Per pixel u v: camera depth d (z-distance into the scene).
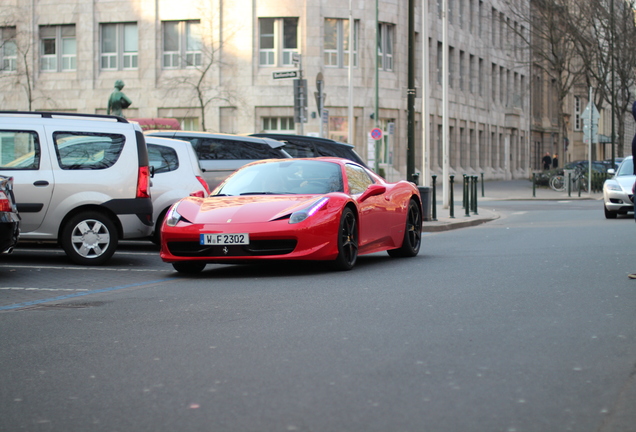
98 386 4.59
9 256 12.28
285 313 6.73
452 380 4.53
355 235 10.10
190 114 42.81
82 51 43.47
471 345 5.39
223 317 6.61
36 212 10.84
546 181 44.94
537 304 7.03
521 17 50.72
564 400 4.15
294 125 42.41
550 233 15.95
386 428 3.74
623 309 6.74
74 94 43.59
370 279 8.96
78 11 43.41
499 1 62.38
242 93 42.28
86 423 3.95
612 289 7.88
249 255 9.27
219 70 42.56
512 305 6.98
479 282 8.52
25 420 4.02
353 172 10.79
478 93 58.38
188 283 9.05
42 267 10.86
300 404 4.12
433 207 19.69
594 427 3.74
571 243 13.36
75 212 11.07
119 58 43.50
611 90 47.81
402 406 4.07
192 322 6.43
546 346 5.35
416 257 11.73
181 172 13.21
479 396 4.22
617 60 48.12
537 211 25.80
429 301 7.25
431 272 9.59
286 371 4.79
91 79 43.38
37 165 10.91
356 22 43.28
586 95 85.06
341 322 6.27
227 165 14.90
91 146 11.15
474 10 57.41
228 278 9.43
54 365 5.13
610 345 5.38
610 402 4.11
